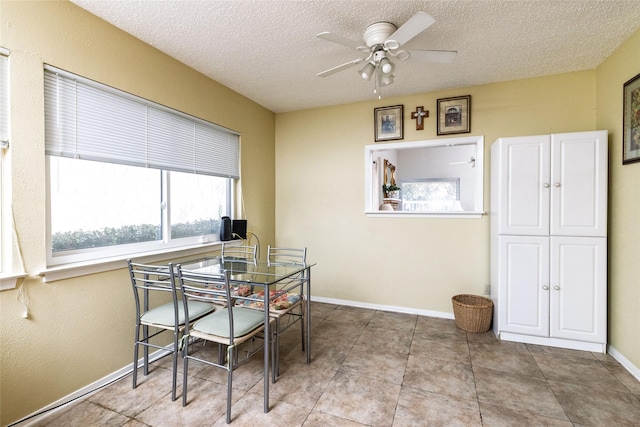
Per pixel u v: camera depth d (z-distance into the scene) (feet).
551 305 8.01
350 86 10.00
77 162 6.24
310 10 6.07
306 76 9.21
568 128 8.96
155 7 5.95
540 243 8.05
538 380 6.54
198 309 6.67
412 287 10.91
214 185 9.96
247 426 5.18
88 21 6.08
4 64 4.97
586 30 6.72
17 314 5.08
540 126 9.23
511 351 7.85
